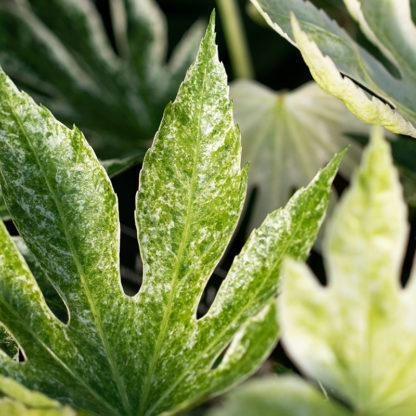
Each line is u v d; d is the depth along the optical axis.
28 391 0.61
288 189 0.88
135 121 1.08
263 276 0.66
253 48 1.30
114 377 0.66
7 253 0.66
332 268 0.60
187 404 0.62
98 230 0.67
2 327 0.67
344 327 0.60
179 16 1.38
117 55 1.14
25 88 1.04
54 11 1.10
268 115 0.91
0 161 0.66
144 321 0.67
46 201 0.67
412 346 0.60
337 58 0.73
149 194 0.67
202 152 0.67
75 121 1.03
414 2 0.76
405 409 0.60
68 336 0.66
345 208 0.60
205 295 0.79
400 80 0.75
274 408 0.59
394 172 0.60
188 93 0.66
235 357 0.63
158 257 0.67
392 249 0.60
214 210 0.67
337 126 0.89
